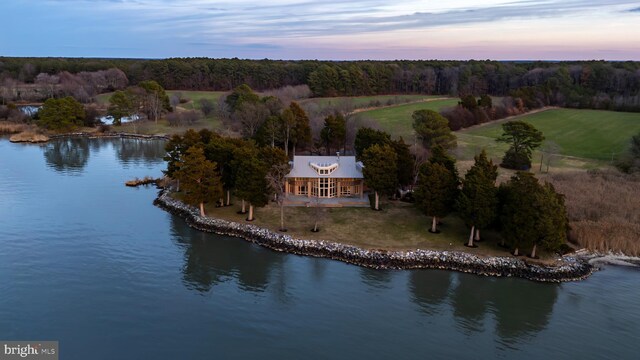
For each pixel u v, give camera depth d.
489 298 51.16
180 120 155.88
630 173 89.00
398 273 55.88
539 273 55.16
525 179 57.62
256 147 84.94
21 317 44.59
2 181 90.75
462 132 134.25
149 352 40.22
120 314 45.72
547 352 42.03
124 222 70.44
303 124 109.88
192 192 68.62
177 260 58.38
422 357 40.75
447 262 57.56
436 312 48.22
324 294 50.91
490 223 59.44
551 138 122.69
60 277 52.59
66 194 83.44
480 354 41.53
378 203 74.62
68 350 40.12
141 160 113.00
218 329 43.88
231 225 67.69
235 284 52.72
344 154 110.56
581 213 68.38
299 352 40.81
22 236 63.50
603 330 45.41
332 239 62.56
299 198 77.38
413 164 78.69
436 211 62.88
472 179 60.16
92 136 143.88
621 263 58.84
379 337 43.53
